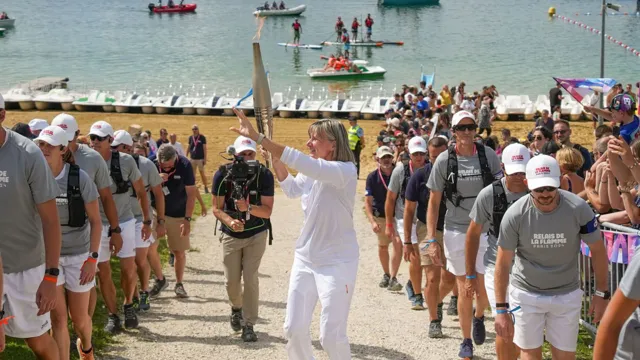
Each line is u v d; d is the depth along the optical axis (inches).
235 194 303.9
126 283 330.0
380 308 369.1
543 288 229.6
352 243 237.8
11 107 1425.9
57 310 253.1
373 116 1307.8
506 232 228.4
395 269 399.9
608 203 315.0
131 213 331.9
